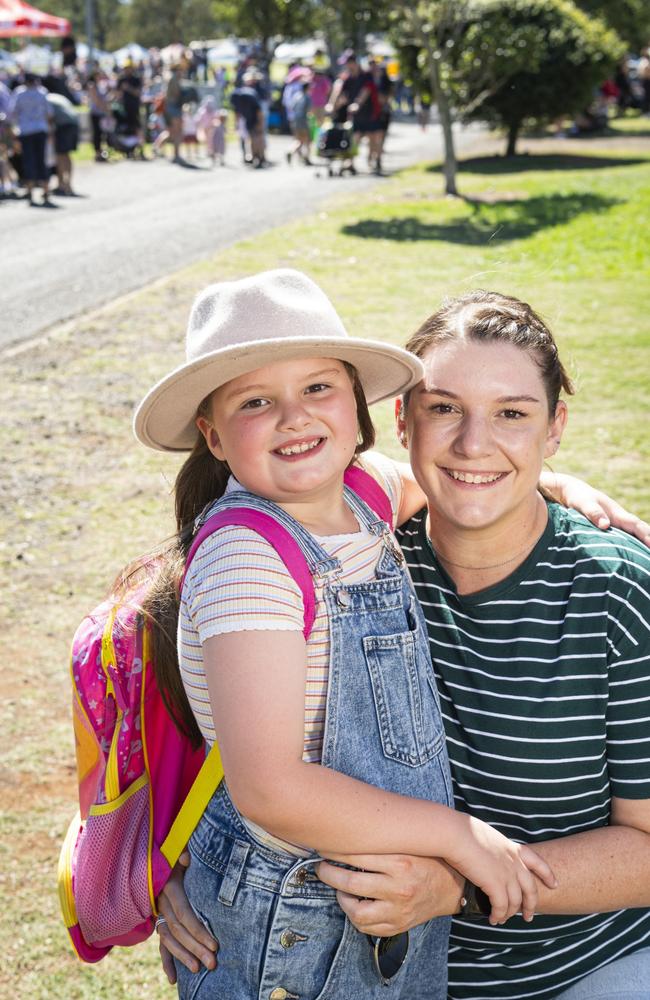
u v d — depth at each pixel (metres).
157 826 1.89
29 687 4.25
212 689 1.58
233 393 1.72
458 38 19.83
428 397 1.84
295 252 12.27
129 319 9.45
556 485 2.20
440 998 1.91
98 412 7.22
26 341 8.84
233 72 52.00
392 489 2.06
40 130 16.84
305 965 1.71
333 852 1.60
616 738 1.81
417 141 29.89
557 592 1.83
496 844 1.69
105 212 16.31
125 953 3.09
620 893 1.78
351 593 1.69
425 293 9.93
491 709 1.83
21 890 3.25
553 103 23.25
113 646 1.85
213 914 1.75
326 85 26.25
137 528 5.55
